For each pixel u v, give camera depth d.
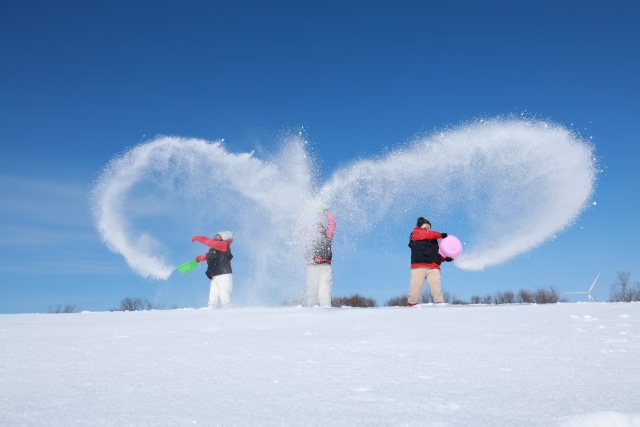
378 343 3.99
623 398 2.21
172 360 3.41
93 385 2.70
